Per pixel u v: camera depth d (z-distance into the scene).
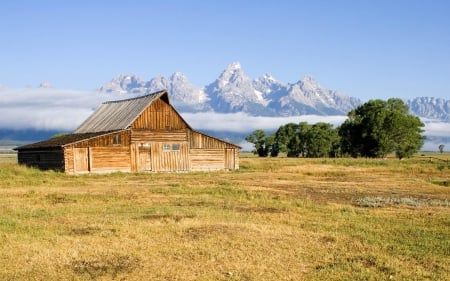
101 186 37.41
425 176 51.88
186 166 61.25
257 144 154.50
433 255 15.15
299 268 13.67
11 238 16.70
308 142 142.88
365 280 12.66
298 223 20.39
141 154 58.66
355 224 20.28
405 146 110.75
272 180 44.34
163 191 32.44
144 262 13.99
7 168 48.09
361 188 37.06
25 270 13.20
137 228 18.55
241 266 13.67
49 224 19.55
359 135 116.00
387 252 15.54
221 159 63.34
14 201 27.09
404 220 21.47
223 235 17.30
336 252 15.41
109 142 56.47
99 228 18.67
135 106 61.47
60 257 14.37
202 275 12.84
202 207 25.02
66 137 64.44
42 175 47.66
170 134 60.50
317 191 34.53
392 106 116.38
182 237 17.06
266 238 16.98
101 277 12.66
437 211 24.53
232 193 31.64
